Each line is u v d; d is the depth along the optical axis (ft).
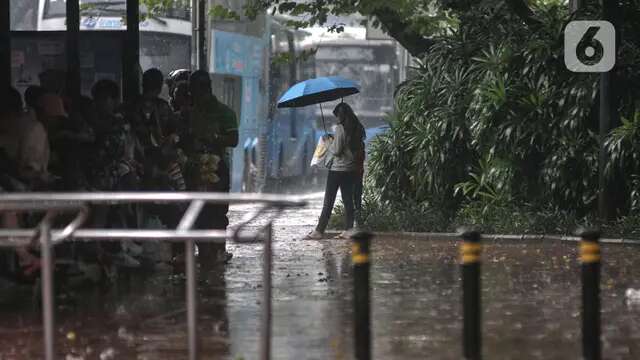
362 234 51.70
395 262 106.73
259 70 228.84
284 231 146.30
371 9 158.10
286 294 84.38
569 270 98.94
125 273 96.84
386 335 66.74
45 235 49.62
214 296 83.20
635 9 139.74
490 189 139.23
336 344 63.72
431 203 144.25
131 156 96.02
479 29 147.64
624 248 117.08
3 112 84.43
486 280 92.17
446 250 118.11
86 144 90.17
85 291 85.51
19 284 83.05
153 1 178.40
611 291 85.71
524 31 142.10
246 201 47.78
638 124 127.85
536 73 136.77
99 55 111.04
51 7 185.88
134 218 97.50
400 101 151.12
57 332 67.77
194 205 48.98
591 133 133.18
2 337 66.23
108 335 66.74
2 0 94.73
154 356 60.39
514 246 120.47
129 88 109.40
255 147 228.02
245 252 115.75
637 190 128.47
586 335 53.06
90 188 90.38
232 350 62.03
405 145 147.95
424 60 150.51
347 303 79.77
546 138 134.82
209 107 104.47
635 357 60.03
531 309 76.43
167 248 100.07
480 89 137.39
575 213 133.18
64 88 101.19
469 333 53.06
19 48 112.57
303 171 272.51
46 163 84.69
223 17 171.12
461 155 142.92
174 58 184.85
